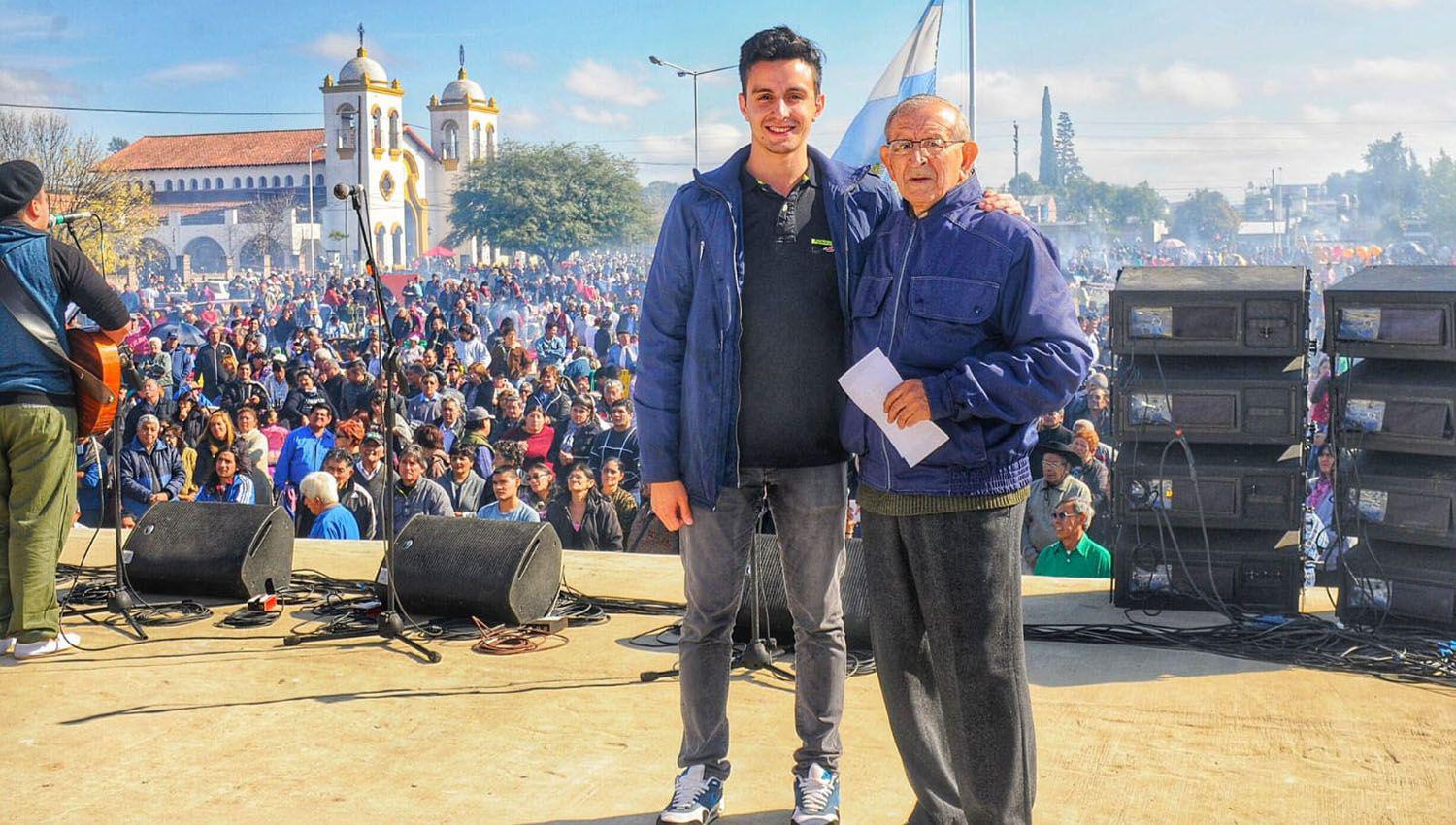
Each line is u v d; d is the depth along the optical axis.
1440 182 105.56
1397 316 4.25
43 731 3.46
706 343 2.65
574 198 73.69
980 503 2.41
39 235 4.04
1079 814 2.84
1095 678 3.81
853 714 3.53
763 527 4.48
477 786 3.05
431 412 12.94
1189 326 4.56
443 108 99.56
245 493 9.23
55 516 4.19
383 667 4.07
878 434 2.49
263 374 15.23
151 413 11.34
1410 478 4.23
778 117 2.57
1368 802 2.89
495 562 4.49
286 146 93.88
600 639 4.40
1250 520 4.52
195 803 2.96
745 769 3.15
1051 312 2.34
